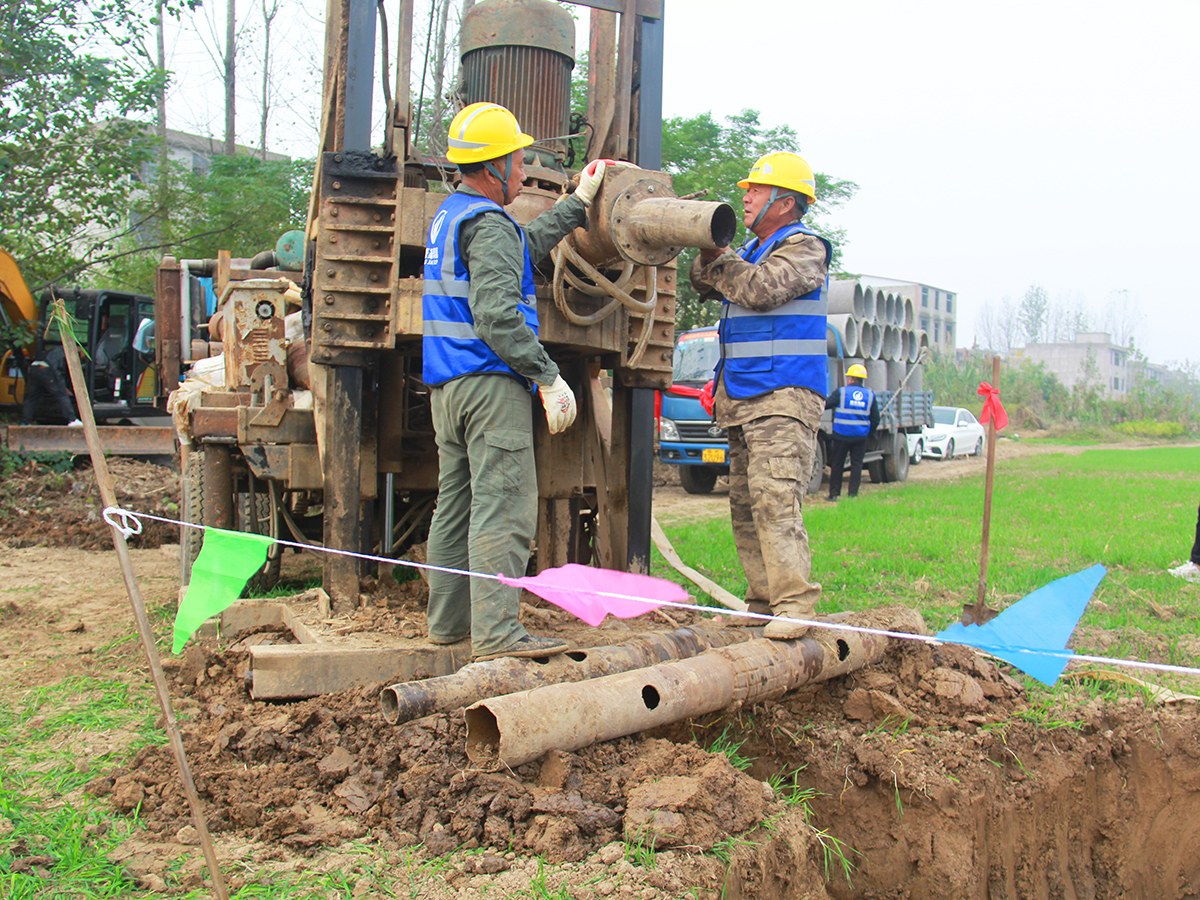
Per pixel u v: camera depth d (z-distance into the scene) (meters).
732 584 6.20
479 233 3.32
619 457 5.01
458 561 3.64
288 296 5.88
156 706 3.55
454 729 2.96
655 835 2.54
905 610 4.30
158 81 11.95
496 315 3.21
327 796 2.80
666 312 4.91
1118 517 10.54
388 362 5.06
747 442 3.89
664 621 4.54
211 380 6.35
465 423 3.44
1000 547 8.02
